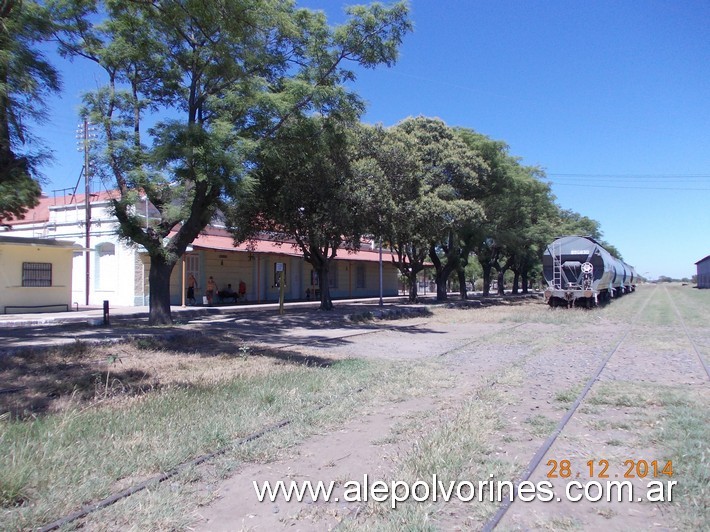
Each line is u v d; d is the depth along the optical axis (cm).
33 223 3206
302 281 4009
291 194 2045
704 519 400
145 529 389
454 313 2702
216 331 1694
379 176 2145
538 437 611
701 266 8731
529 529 396
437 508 425
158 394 780
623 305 3225
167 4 1230
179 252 1659
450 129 3136
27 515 394
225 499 450
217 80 1577
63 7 1346
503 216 3675
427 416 699
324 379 926
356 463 533
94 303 2881
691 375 995
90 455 518
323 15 1772
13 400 749
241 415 677
